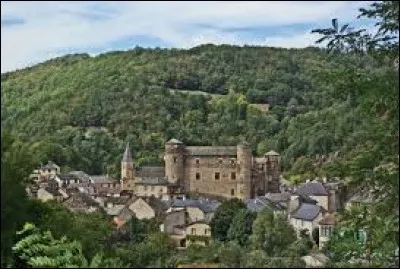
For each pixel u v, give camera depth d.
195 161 131.38
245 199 111.25
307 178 111.00
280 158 131.00
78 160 136.88
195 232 77.75
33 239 17.77
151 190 128.50
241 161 129.12
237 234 68.25
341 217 17.34
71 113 150.75
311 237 64.81
